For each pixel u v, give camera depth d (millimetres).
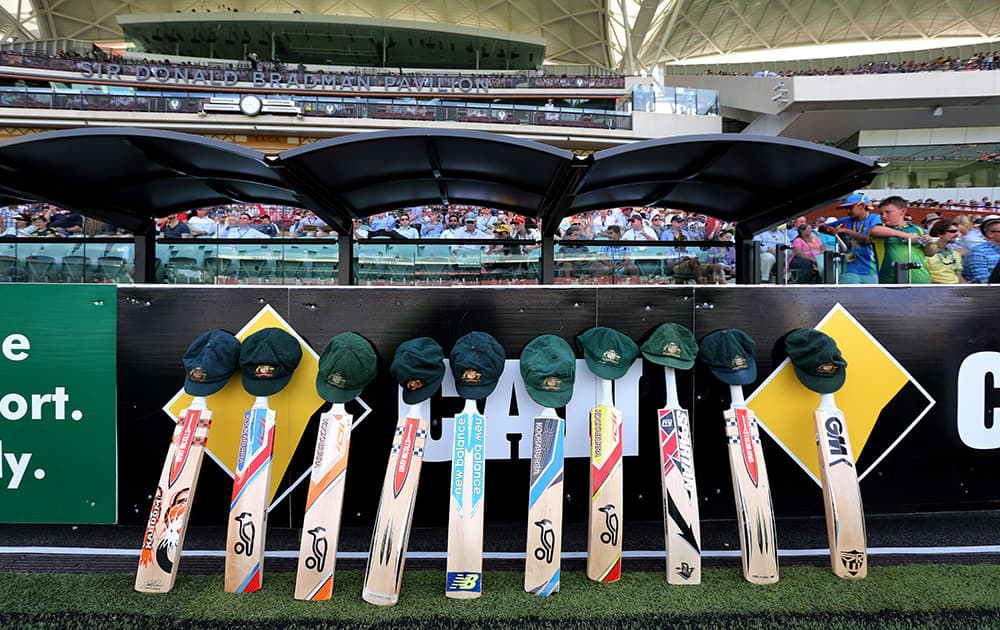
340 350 2277
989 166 17406
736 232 4242
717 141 2637
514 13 37125
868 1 30500
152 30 29828
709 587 2160
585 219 6824
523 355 2438
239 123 17219
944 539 2621
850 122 20328
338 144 2621
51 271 6609
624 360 2436
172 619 1943
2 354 2555
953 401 2734
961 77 18109
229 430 2566
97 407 2580
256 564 2141
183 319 2594
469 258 6941
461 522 2127
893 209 4996
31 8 35188
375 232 6855
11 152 2635
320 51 32000
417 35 31391
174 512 2172
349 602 2057
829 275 5234
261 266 6844
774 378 2676
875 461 2705
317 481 2170
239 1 36719
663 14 29922
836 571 2240
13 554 2461
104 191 3322
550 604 2037
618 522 2232
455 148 2787
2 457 2564
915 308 2713
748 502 2256
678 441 2314
